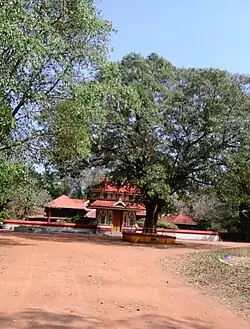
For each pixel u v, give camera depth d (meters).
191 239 40.19
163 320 7.18
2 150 17.50
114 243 26.31
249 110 26.64
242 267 14.52
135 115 26.45
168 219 49.28
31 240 24.02
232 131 26.75
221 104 26.45
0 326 6.22
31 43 15.24
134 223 40.53
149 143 27.17
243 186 27.72
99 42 20.25
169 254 20.23
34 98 17.77
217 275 12.67
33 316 6.92
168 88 28.41
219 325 7.12
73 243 23.67
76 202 46.53
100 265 14.31
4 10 14.23
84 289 9.63
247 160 26.56
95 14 19.81
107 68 20.05
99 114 18.91
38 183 26.23
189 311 8.04
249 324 7.29
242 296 9.60
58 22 18.72
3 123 10.34
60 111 18.38
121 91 20.44
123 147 27.80
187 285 11.11
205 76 26.86
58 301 8.21
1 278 10.68
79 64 19.73
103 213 40.16
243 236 43.84
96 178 47.81
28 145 18.72
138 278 11.88
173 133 27.89
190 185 29.08
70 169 28.92
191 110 27.05
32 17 16.17
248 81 28.03
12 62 15.80
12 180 16.78
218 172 27.45
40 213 47.66
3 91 15.64
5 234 28.56
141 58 28.41
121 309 7.84
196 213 47.03
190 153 27.91
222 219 45.97
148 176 25.91
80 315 7.15
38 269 12.54
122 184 29.97
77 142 18.84
